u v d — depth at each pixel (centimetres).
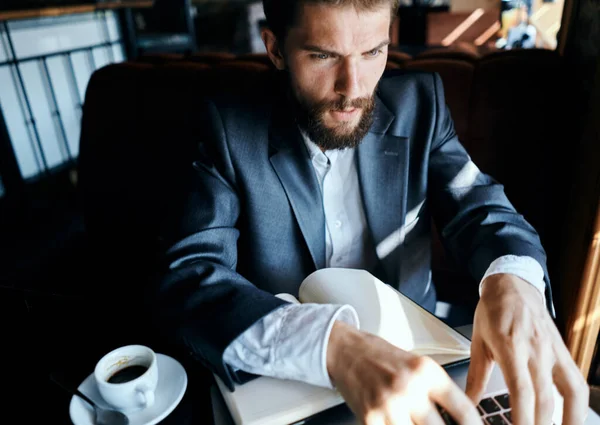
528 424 46
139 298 71
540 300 57
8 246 175
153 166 124
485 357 53
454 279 113
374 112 84
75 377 60
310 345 52
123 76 128
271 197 81
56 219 214
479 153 107
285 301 59
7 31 244
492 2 412
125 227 130
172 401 55
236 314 57
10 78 251
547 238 106
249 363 54
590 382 90
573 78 99
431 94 88
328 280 65
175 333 60
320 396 50
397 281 89
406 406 43
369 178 84
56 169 287
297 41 62
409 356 48
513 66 102
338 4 57
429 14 353
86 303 76
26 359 64
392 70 93
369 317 58
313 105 67
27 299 78
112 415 52
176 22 392
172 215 79
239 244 87
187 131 120
